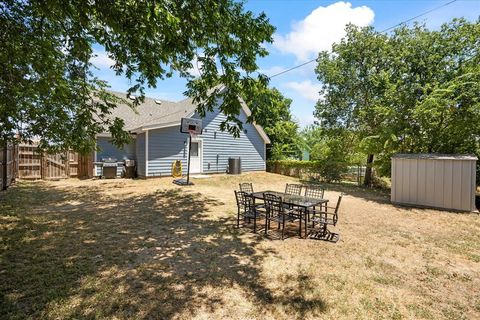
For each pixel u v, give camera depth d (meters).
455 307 3.15
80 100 5.34
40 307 2.87
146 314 2.82
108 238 5.13
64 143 5.86
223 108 4.43
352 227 6.33
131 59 4.34
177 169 14.11
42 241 4.85
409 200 9.05
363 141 12.65
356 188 13.37
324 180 16.08
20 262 3.96
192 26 3.49
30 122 5.53
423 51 11.52
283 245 5.02
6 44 3.96
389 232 5.97
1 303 2.91
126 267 3.91
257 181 14.50
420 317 2.95
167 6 3.21
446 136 10.38
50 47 4.23
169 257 4.33
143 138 13.52
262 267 4.05
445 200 8.38
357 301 3.21
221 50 4.02
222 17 3.61
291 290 3.41
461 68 10.51
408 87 11.38
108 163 13.48
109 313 2.81
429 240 5.46
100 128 5.73
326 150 16.27
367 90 13.84
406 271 4.06
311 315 2.91
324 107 15.32
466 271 4.11
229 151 17.03
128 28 3.41
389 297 3.33
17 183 11.47
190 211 7.42
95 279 3.52
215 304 3.05
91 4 3.18
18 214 6.59
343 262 4.30
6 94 4.64
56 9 3.44
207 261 4.22
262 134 19.09
